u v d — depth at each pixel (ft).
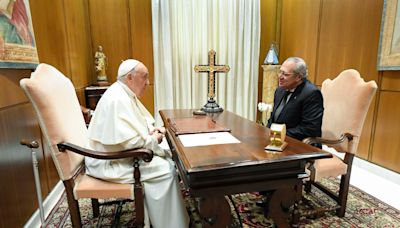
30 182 5.73
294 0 12.16
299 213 5.28
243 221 5.80
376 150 8.52
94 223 5.80
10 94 5.14
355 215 5.99
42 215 5.02
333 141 5.43
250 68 13.08
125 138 4.43
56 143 4.26
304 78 6.26
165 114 6.99
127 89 5.12
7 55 4.89
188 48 12.16
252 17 12.54
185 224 4.88
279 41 13.53
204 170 3.25
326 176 5.53
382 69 7.97
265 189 3.80
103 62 11.05
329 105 6.49
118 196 4.55
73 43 9.07
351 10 9.12
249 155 3.71
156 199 4.68
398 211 6.19
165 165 4.86
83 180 4.73
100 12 11.50
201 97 12.84
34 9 6.95
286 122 6.39
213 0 12.02
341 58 9.68
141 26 11.91
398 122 7.73
